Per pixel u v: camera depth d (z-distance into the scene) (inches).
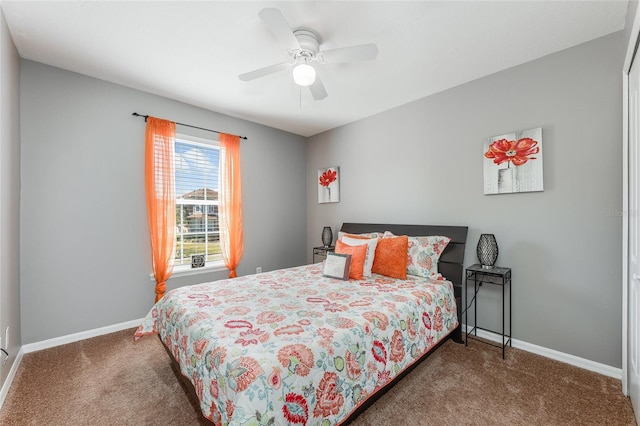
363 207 147.8
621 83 77.0
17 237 86.5
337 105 130.3
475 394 69.9
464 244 105.0
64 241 98.2
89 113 103.1
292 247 174.6
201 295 80.1
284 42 70.5
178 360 65.6
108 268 107.3
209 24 74.7
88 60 92.5
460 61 92.8
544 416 62.2
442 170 115.2
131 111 112.5
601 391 70.9
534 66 91.8
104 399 68.6
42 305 94.0
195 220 135.4
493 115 100.7
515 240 95.7
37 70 93.3
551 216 88.4
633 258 65.6
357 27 75.5
